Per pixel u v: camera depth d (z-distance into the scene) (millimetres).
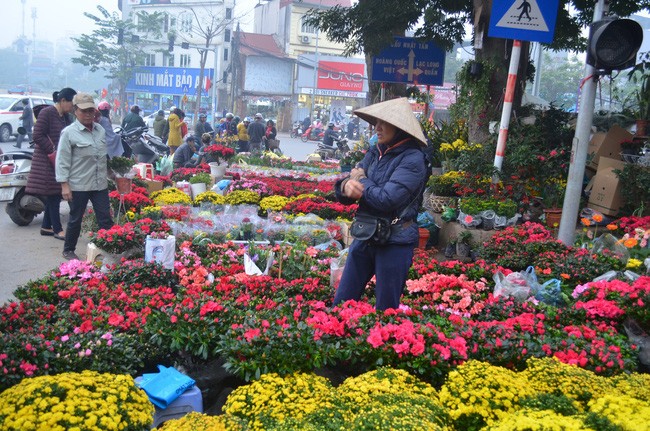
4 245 9422
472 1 13844
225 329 4363
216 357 4398
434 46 15312
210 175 13742
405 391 3506
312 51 63062
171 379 3883
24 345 3588
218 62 59906
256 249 7098
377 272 4773
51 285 5324
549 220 9594
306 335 3994
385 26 14430
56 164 8094
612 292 5520
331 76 59594
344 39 15641
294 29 62125
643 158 10109
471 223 9070
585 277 6637
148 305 4836
